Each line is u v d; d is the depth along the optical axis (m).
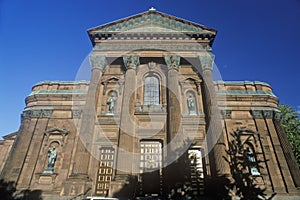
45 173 25.73
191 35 32.34
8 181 25.39
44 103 31.09
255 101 30.78
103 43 32.12
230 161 26.03
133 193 22.12
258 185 24.88
